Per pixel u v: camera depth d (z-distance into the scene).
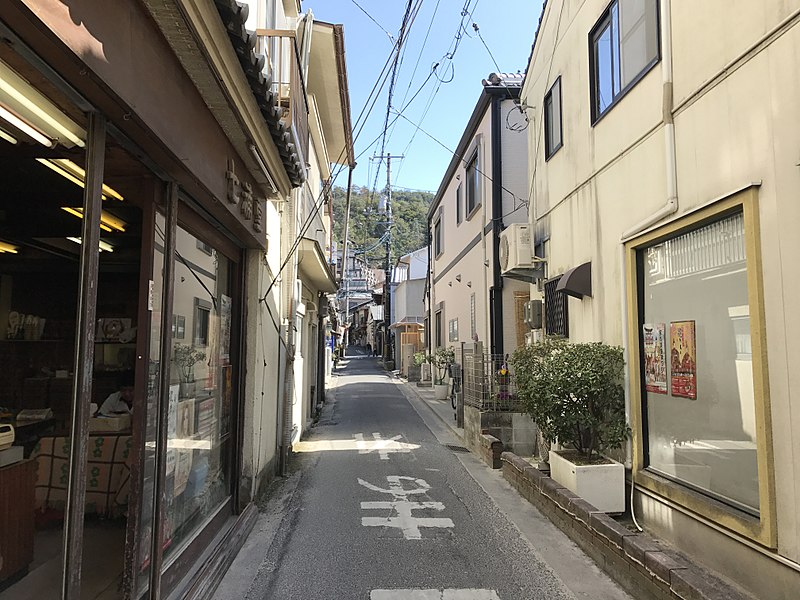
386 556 4.36
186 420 3.92
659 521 4.71
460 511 5.55
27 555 3.45
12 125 2.50
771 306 3.40
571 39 6.95
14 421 4.42
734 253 3.92
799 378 3.16
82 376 2.32
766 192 3.45
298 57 6.42
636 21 5.23
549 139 8.01
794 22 3.23
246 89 3.73
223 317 5.01
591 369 5.32
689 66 4.31
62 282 4.77
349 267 58.44
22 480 3.41
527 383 5.87
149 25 2.62
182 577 3.56
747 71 3.64
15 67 1.99
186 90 3.18
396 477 6.96
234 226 4.63
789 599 3.22
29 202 3.76
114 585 3.35
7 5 1.62
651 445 5.06
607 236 5.84
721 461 4.04
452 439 9.88
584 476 5.09
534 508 5.65
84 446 2.33
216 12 2.89
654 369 5.01
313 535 4.85
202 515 4.30
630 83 5.28
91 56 2.05
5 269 4.68
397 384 21.91
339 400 16.25
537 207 8.43
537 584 3.85
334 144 14.03
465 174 14.23
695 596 2.92
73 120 2.45
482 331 12.12
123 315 4.84
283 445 7.12
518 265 8.11
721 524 3.82
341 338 49.22
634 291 5.25
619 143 5.55
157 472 3.17
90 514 4.45
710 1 4.03
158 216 3.26
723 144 3.89
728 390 3.98
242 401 5.34
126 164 3.05
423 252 32.38
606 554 4.04
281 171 5.39
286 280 7.63
